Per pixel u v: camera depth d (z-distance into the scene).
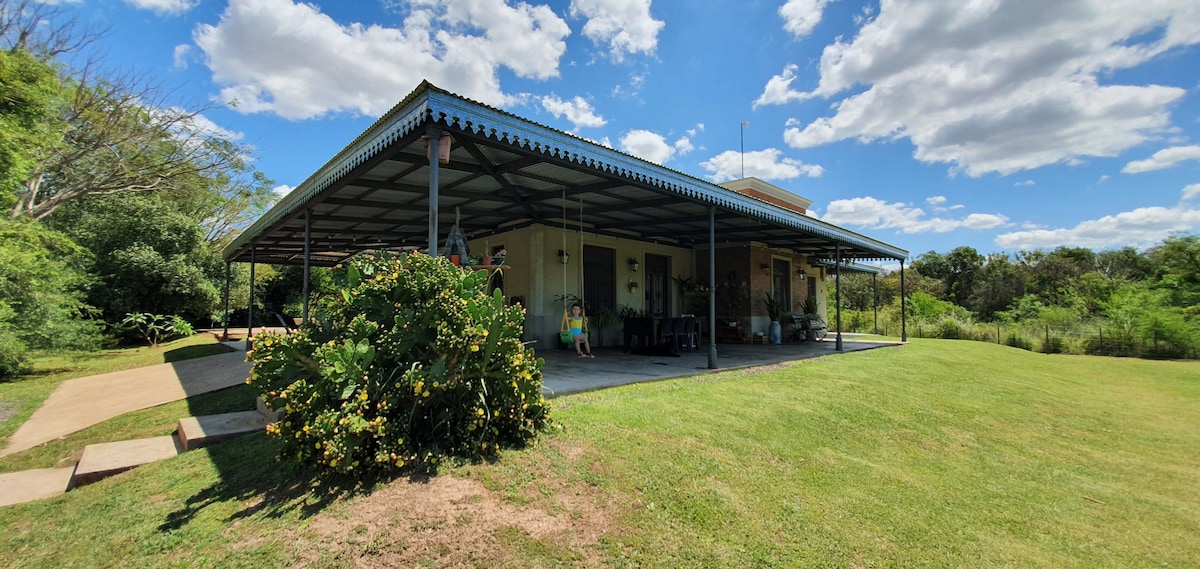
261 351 3.40
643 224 11.16
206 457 4.00
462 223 11.00
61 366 11.58
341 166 5.96
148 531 2.81
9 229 10.63
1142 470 4.81
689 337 11.05
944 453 4.77
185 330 16.83
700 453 3.85
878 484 3.78
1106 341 15.98
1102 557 3.03
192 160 18.64
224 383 7.57
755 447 4.16
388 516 2.64
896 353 11.62
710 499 3.17
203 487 3.36
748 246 13.88
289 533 2.58
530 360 3.95
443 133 4.36
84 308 13.95
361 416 3.08
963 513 3.46
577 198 8.24
